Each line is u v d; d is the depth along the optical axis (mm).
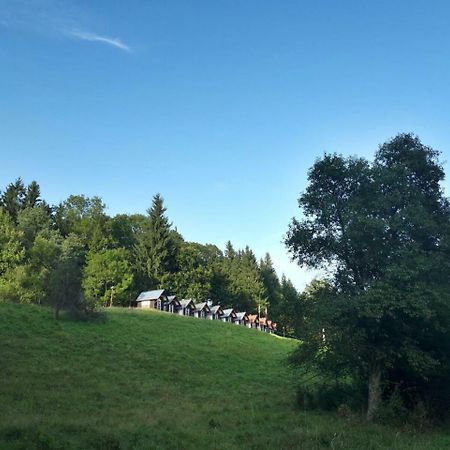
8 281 69000
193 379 38719
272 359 54062
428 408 25844
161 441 17781
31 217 95312
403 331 25625
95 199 119188
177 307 93812
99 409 24891
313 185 28531
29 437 15930
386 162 28953
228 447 17609
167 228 109750
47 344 39344
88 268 87750
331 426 22828
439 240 26156
